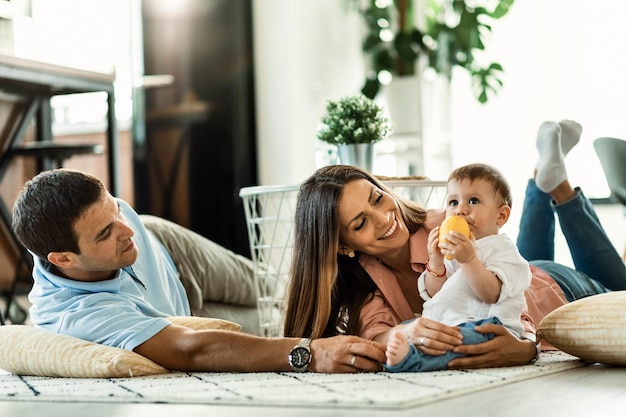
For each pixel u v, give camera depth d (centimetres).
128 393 168
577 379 177
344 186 207
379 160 491
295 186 267
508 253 197
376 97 508
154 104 487
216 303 294
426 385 163
